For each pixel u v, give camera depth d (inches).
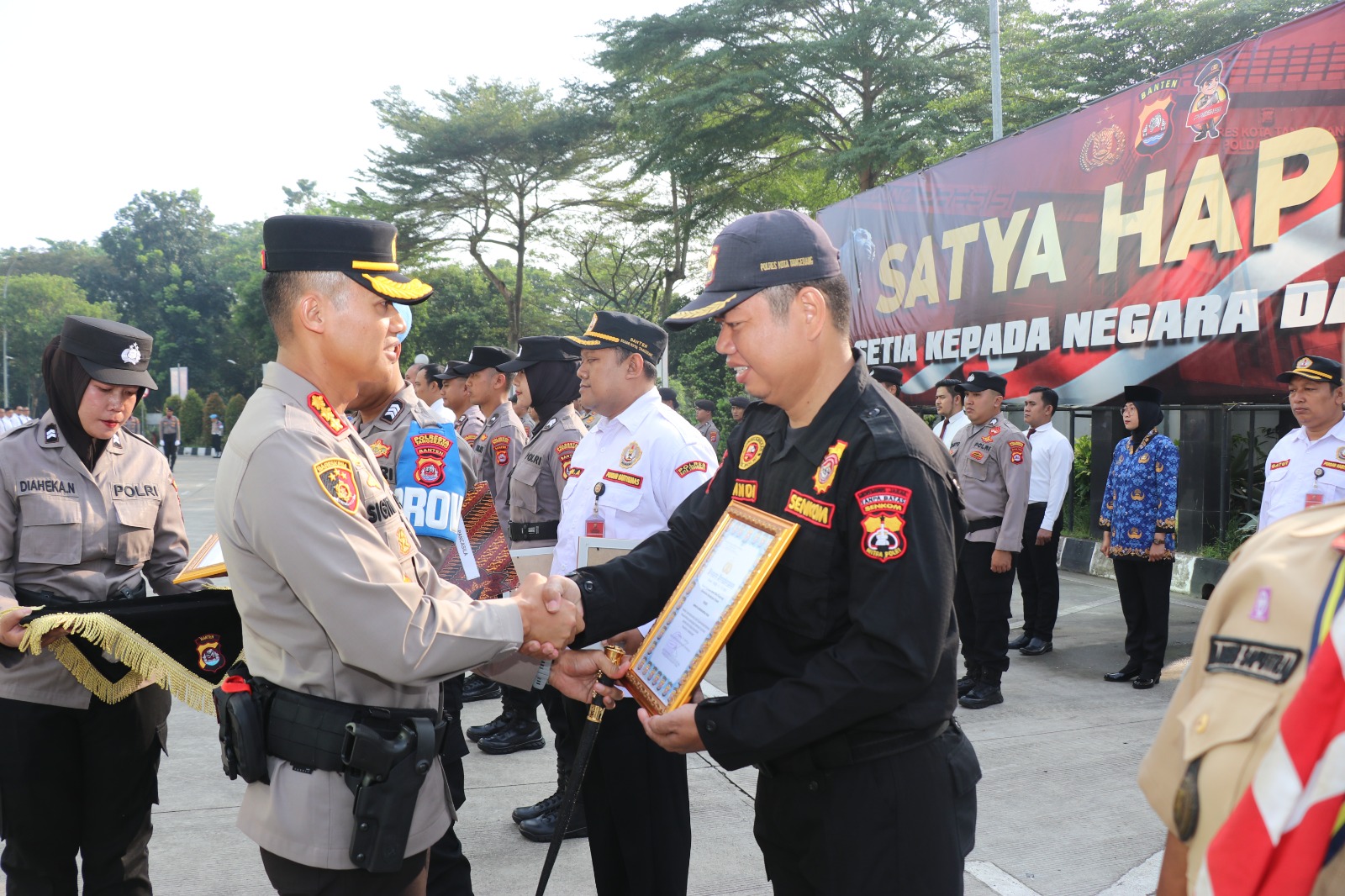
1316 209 235.9
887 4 820.6
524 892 126.4
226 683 72.4
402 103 1330.0
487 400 237.8
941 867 64.7
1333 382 182.5
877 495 63.0
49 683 99.0
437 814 73.8
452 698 121.0
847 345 70.9
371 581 65.2
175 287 2711.6
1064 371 319.0
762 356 68.6
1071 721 195.6
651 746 103.6
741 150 929.5
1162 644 222.4
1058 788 157.5
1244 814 35.0
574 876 131.2
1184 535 345.7
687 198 1098.7
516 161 1277.1
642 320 124.6
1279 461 193.5
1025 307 336.2
